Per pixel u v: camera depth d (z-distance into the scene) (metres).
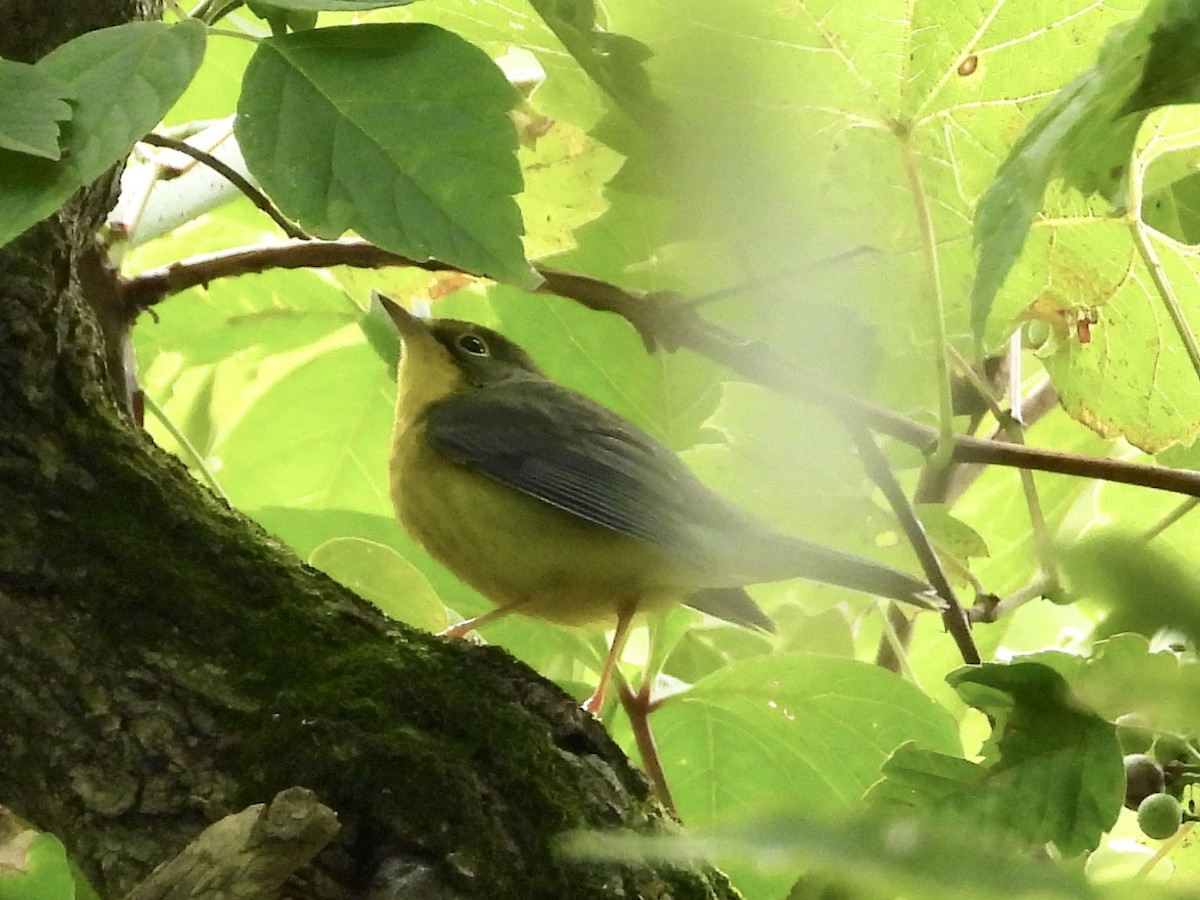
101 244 6.59
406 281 8.42
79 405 4.99
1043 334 7.15
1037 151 3.52
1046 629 8.74
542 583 7.04
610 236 7.49
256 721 4.38
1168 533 7.75
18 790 4.36
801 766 6.48
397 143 3.69
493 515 7.11
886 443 7.45
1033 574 8.30
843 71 5.90
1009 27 5.80
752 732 6.48
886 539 7.48
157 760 4.31
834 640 8.11
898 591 6.53
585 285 6.84
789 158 5.89
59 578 4.58
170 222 7.50
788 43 5.78
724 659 8.26
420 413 7.63
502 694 4.64
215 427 9.00
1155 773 4.59
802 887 3.53
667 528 6.79
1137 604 1.70
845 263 6.48
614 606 6.99
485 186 3.66
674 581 6.90
